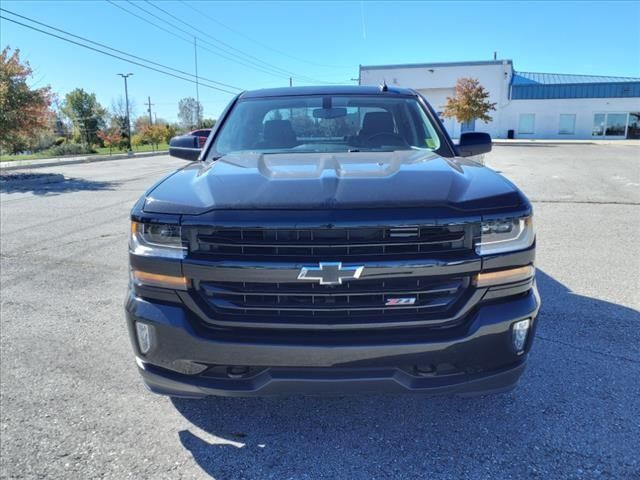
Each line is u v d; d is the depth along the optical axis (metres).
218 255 2.17
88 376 3.29
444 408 2.85
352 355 2.15
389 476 2.32
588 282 4.92
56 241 7.01
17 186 13.85
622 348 3.54
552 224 7.57
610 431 2.61
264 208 2.15
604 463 2.37
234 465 2.43
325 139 3.49
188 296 2.22
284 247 2.12
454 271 2.15
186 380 2.29
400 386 2.20
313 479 2.32
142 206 2.33
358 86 4.07
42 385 3.18
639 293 4.61
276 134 3.50
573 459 2.40
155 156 33.62
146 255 2.26
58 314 4.38
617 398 2.90
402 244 2.13
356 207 2.13
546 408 2.82
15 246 6.75
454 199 2.20
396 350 2.15
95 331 4.02
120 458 2.48
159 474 2.37
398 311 2.19
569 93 41.06
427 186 2.28
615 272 5.22
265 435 2.65
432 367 2.23
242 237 2.14
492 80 42.28
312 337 2.18
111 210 9.55
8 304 4.64
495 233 2.19
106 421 2.79
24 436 2.66
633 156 22.09
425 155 2.99
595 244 6.36
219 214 2.16
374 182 2.30
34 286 5.14
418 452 2.49
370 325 2.16
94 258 6.15
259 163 2.76
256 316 2.20
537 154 23.75
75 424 2.77
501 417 2.75
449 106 38.06
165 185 2.51
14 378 3.28
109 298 4.77
